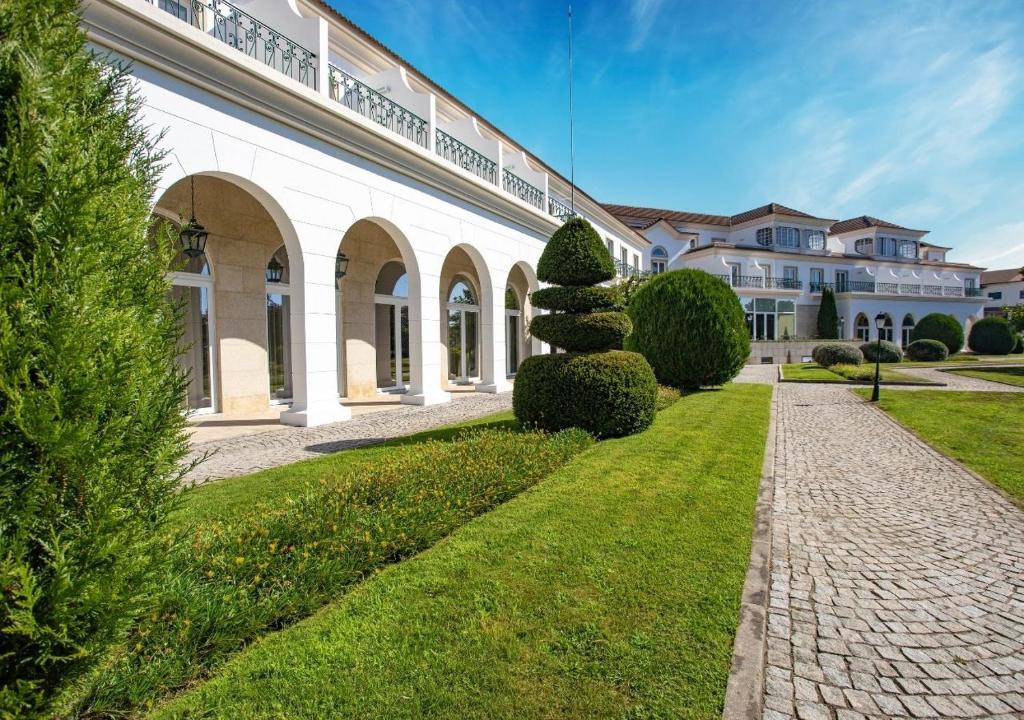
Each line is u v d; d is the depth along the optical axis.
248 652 2.42
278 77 8.02
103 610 1.69
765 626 2.88
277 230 11.03
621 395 7.37
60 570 1.58
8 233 1.56
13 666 1.59
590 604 2.85
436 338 12.18
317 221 9.08
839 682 2.46
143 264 2.02
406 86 11.91
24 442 1.56
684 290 13.86
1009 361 28.94
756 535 4.05
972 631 2.93
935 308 41.47
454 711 2.05
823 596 3.33
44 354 1.59
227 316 10.15
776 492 5.63
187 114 7.03
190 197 9.40
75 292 1.67
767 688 2.40
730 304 14.01
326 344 9.28
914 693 2.38
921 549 4.10
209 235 9.78
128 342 1.80
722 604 2.89
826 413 11.24
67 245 1.67
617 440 7.18
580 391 7.35
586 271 8.04
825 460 7.10
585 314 8.05
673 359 13.84
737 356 13.82
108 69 2.45
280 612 2.65
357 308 13.45
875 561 3.87
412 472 4.84
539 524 3.99
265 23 9.43
